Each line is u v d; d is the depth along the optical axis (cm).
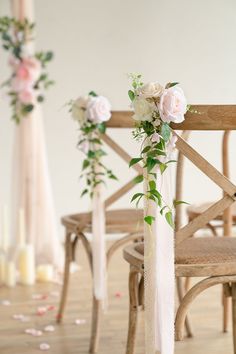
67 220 265
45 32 487
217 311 293
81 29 493
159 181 171
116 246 246
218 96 511
